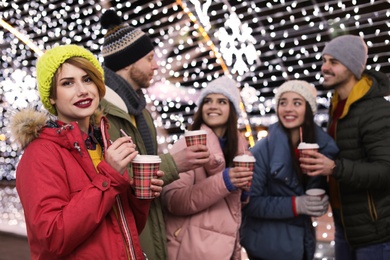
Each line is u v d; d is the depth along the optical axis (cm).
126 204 183
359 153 314
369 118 308
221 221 264
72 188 169
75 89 175
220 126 294
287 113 314
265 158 318
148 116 278
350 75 323
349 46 319
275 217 305
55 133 171
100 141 189
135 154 170
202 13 615
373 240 304
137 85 277
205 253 257
